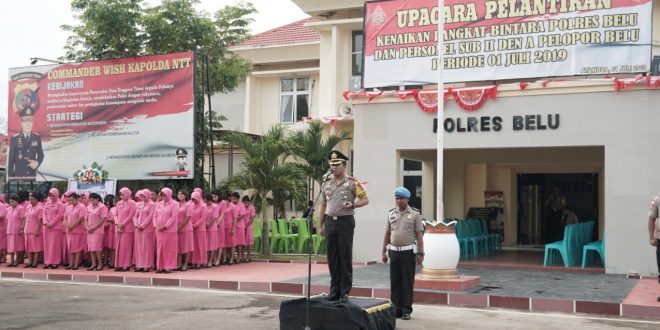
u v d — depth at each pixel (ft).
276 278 43.24
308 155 61.82
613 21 45.85
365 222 52.70
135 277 45.21
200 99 60.08
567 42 47.01
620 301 33.04
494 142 48.85
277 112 84.17
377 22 52.75
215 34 71.31
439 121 39.47
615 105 45.57
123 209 49.96
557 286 38.86
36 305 33.99
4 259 56.44
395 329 28.02
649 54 45.01
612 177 45.47
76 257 51.44
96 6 64.59
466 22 49.93
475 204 71.46
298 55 81.82
